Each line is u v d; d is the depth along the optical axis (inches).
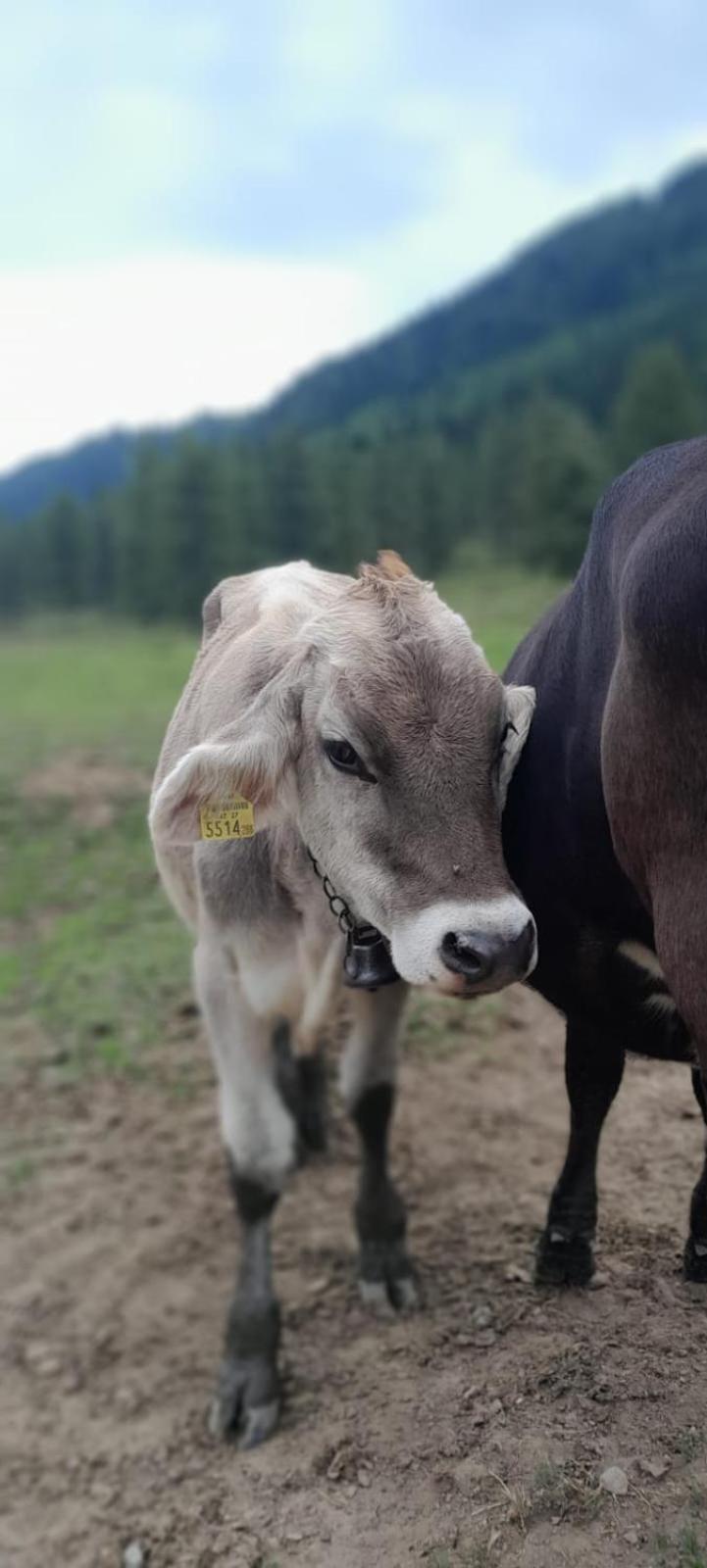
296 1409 57.2
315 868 49.5
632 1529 40.7
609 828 38.1
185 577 786.8
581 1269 54.1
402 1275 62.0
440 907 40.9
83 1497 59.7
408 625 44.9
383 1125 63.1
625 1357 48.4
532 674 45.5
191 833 47.3
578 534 641.6
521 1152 72.2
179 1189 81.8
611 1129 67.2
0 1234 81.0
